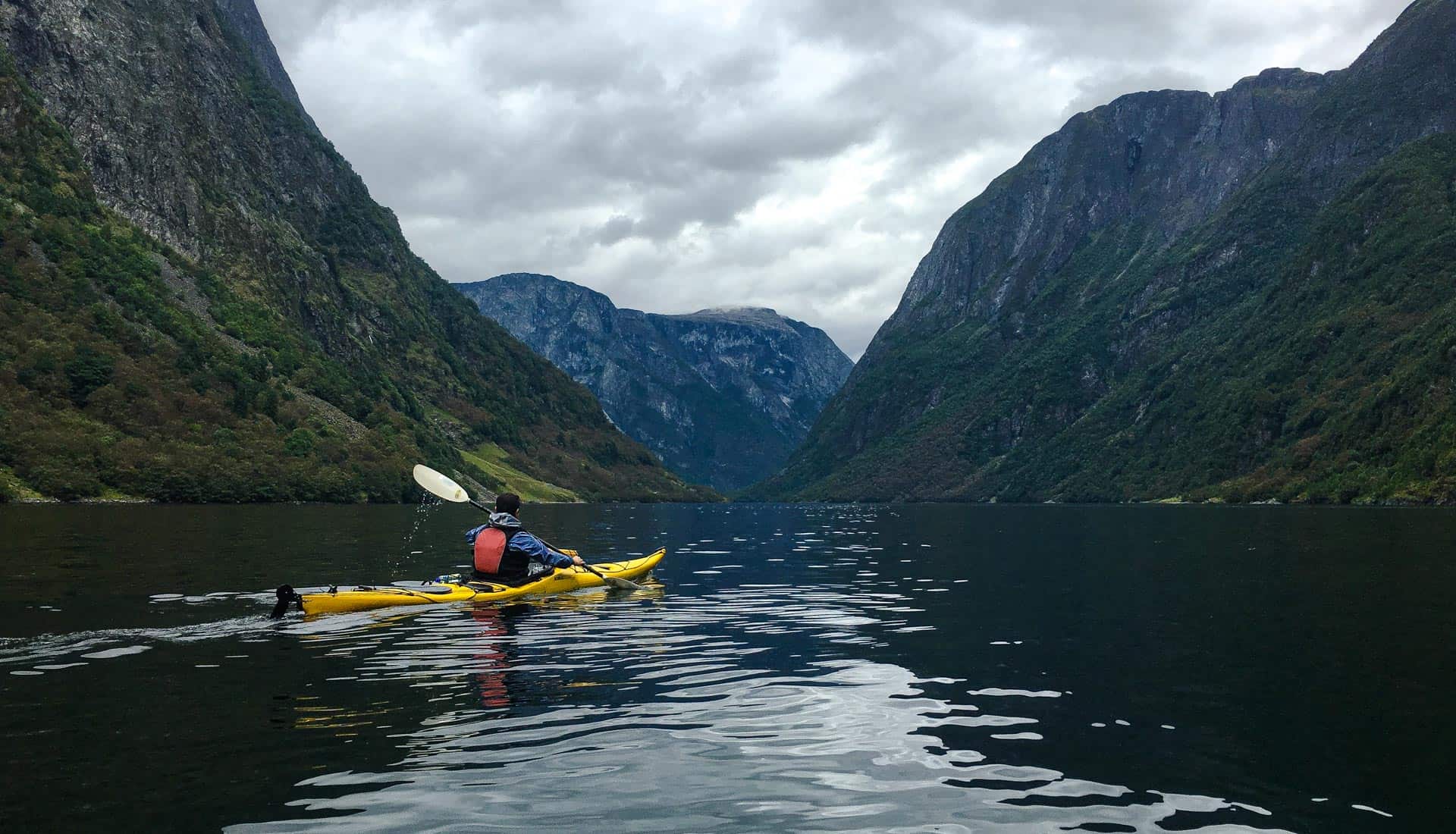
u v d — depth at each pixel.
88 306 127.62
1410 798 5.81
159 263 167.75
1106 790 5.98
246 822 5.15
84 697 8.34
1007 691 9.00
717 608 15.59
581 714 7.91
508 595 16.33
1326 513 79.94
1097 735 7.34
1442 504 115.38
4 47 168.50
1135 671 10.09
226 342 157.88
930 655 11.07
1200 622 13.84
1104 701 8.58
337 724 7.44
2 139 157.62
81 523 43.97
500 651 11.07
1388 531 43.84
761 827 5.23
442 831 5.07
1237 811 5.58
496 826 5.17
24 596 15.84
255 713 7.79
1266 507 116.25
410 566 23.03
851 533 50.09
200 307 167.62
